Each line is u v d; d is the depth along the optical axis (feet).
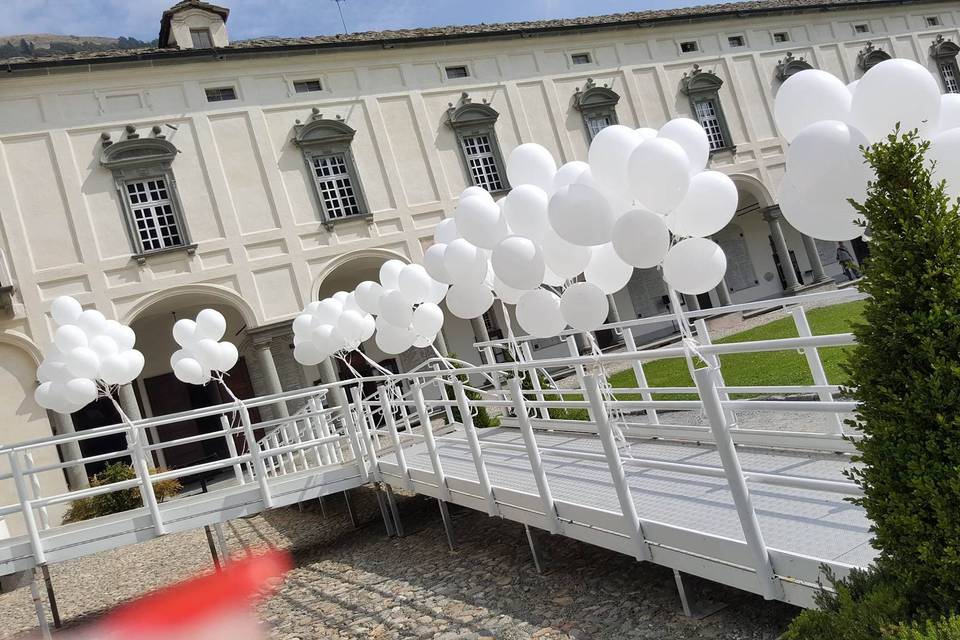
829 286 84.69
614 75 81.61
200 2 65.41
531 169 24.22
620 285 24.67
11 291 52.44
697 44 87.40
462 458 30.04
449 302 26.78
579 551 23.22
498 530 28.58
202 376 33.06
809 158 12.13
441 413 57.98
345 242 65.72
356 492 45.57
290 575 30.32
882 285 10.02
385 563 28.22
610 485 21.08
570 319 23.25
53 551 27.76
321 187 66.23
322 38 70.33
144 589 34.47
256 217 62.69
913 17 100.89
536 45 78.38
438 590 23.12
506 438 32.27
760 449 21.01
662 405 21.15
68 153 56.90
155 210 59.72
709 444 22.90
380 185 68.23
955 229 9.52
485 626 19.08
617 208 19.81
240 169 62.80
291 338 65.67
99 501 46.88
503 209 23.84
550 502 20.39
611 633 16.76
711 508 17.19
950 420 9.41
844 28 96.12
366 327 34.14
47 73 56.44
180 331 33.32
